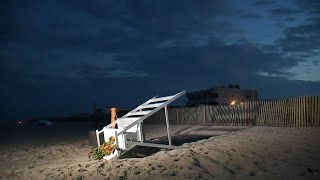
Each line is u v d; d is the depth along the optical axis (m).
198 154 8.94
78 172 8.43
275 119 14.77
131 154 10.59
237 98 45.09
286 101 14.28
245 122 16.50
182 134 15.83
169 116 23.83
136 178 7.27
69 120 57.94
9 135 26.09
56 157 12.05
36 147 15.93
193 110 20.89
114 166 8.66
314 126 13.00
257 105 15.81
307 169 6.50
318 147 8.49
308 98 13.34
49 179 8.01
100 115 47.25
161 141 13.51
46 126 40.94
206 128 17.58
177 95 10.75
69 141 18.02
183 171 7.39
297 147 8.72
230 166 7.41
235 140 11.05
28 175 8.77
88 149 13.45
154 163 8.50
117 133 10.04
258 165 7.21
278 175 6.35
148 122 26.92
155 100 11.70
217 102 43.72
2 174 9.26
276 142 9.88
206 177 6.79
